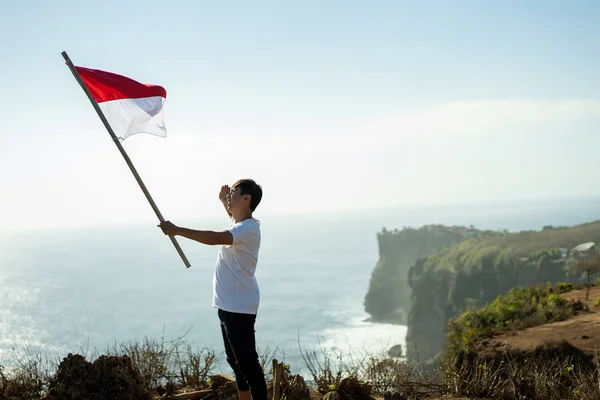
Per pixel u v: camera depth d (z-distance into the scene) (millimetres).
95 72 4258
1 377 4395
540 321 17438
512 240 82812
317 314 117312
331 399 4473
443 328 74750
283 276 199125
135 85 4324
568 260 66000
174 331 78812
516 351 12000
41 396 4332
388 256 129375
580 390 5102
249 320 3629
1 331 81938
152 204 3701
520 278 71062
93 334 80938
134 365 4742
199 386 4871
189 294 146375
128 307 123938
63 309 119188
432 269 83438
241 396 3887
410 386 5227
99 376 4012
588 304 19469
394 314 114000
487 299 72938
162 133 4379
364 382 4984
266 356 5250
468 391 5277
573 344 12836
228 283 3617
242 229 3564
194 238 3502
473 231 136625
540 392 5184
